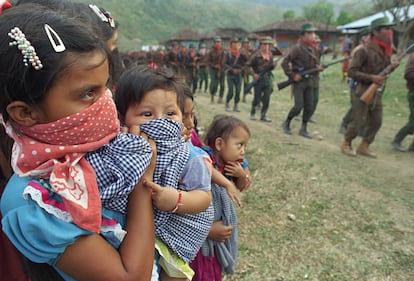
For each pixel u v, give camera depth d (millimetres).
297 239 2934
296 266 2617
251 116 7230
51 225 713
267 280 2465
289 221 3199
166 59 12742
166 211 963
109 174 808
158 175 947
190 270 1083
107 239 819
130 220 849
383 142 5664
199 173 1044
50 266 812
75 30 728
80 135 746
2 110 735
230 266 1617
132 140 837
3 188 895
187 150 1036
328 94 10023
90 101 751
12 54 675
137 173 821
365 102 4496
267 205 3475
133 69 1065
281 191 3754
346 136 4887
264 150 5035
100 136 784
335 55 18766
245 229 3068
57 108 712
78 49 716
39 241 713
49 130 718
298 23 33812
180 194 949
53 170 713
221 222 1519
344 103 8906
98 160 807
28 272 855
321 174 4152
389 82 9719
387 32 4461
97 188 767
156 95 993
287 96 10734
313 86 5762
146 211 860
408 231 3029
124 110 1033
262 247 2828
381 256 2730
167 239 1008
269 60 6914
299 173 4184
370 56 4445
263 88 6977
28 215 712
